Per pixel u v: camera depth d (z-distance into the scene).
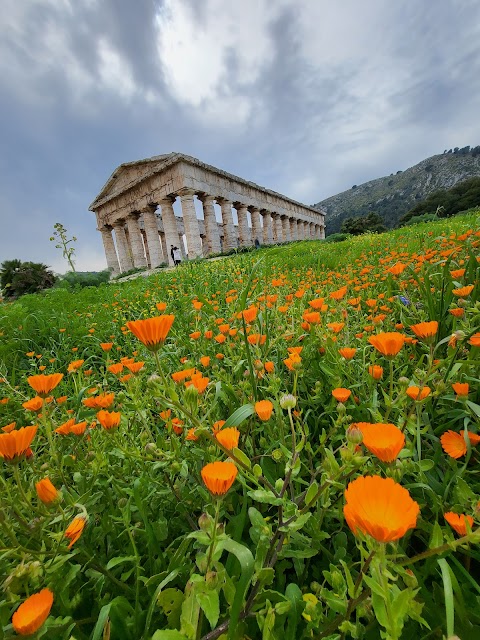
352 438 0.74
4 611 0.71
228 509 1.10
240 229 39.22
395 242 9.01
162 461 1.17
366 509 0.50
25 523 0.86
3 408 2.39
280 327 2.27
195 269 10.48
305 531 0.94
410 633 0.72
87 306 7.20
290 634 0.70
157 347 0.90
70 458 1.28
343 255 8.84
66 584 0.80
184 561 0.88
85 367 3.79
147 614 0.77
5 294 23.77
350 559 0.88
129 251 43.19
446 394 1.38
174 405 0.88
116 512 1.13
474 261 2.38
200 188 32.38
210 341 2.49
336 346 1.73
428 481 1.04
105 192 40.03
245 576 0.60
